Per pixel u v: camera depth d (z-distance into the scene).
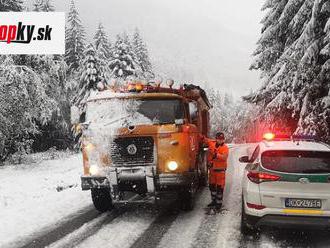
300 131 15.25
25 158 23.39
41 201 10.91
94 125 8.83
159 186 8.48
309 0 15.86
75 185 13.50
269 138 8.07
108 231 7.87
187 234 7.57
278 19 18.14
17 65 22.03
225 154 9.52
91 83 34.47
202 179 12.54
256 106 20.77
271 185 6.85
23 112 21.14
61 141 34.19
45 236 7.64
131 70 40.44
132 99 9.08
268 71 20.45
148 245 6.96
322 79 15.36
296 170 6.83
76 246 6.98
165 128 8.54
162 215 9.12
